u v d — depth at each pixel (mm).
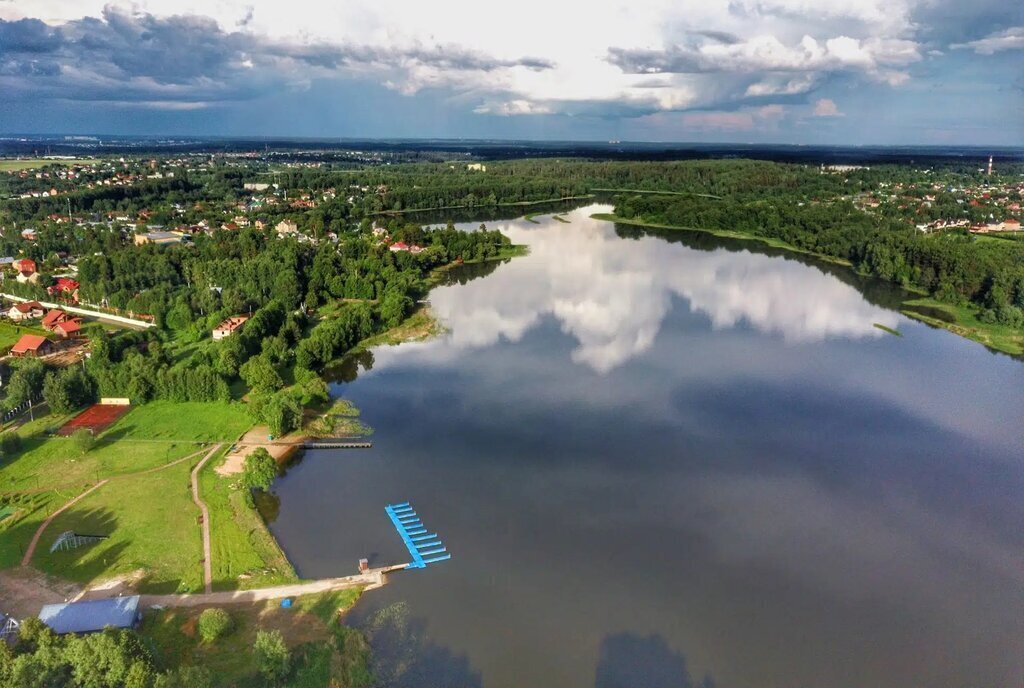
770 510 121625
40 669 73125
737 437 147875
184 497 118812
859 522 118812
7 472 126312
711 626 94062
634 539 112500
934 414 159625
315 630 88500
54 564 100312
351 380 177875
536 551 108688
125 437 141250
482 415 157125
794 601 99438
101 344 175000
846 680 85812
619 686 83875
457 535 112375
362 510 119312
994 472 135250
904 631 94250
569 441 145000
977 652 90812
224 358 170625
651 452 140875
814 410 161125
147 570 99312
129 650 75062
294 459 137000
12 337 198875
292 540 110062
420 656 86438
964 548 112375
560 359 192875
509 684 83250
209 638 84938
